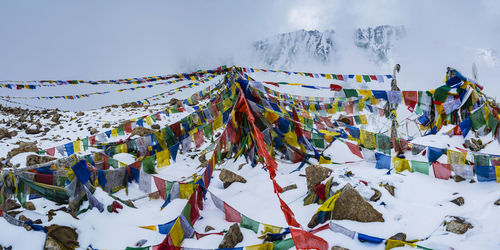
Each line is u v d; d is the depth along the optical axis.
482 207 5.63
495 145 8.30
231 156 9.73
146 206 6.95
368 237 5.10
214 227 6.03
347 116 11.54
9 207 6.14
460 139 8.79
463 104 9.14
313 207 6.41
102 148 11.65
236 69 9.94
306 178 7.51
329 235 5.32
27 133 14.60
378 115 11.05
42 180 6.42
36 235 5.30
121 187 7.60
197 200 6.50
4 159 10.37
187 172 9.27
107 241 5.64
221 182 8.11
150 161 7.74
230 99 9.54
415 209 5.84
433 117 9.86
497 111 8.93
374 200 6.05
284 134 9.07
